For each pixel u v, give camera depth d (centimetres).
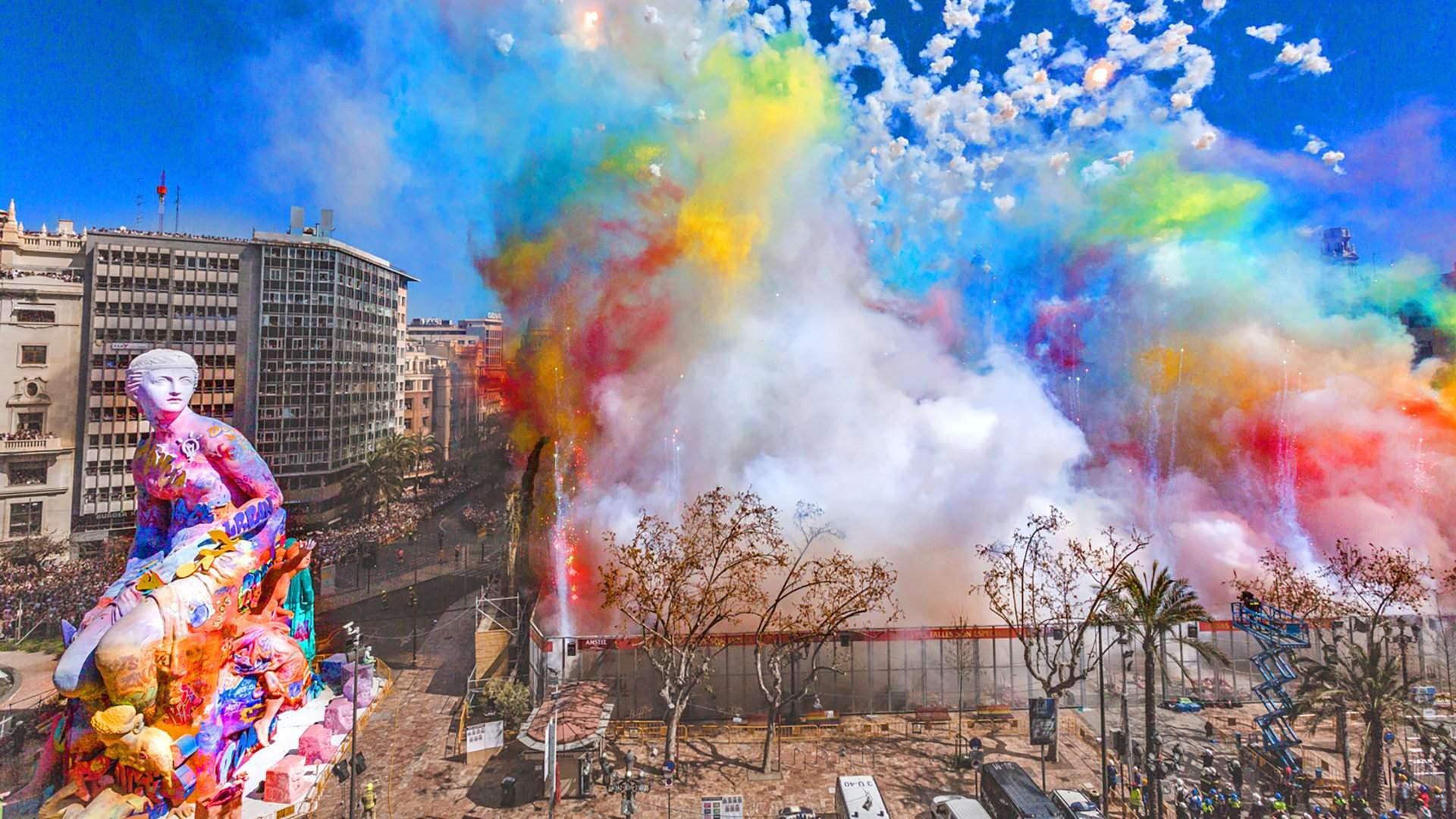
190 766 2891
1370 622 3825
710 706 4053
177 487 3338
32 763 3453
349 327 9000
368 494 8831
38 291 6819
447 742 3844
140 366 3319
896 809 3194
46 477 6738
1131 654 3762
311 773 3325
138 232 7425
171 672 2834
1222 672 4297
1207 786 3244
